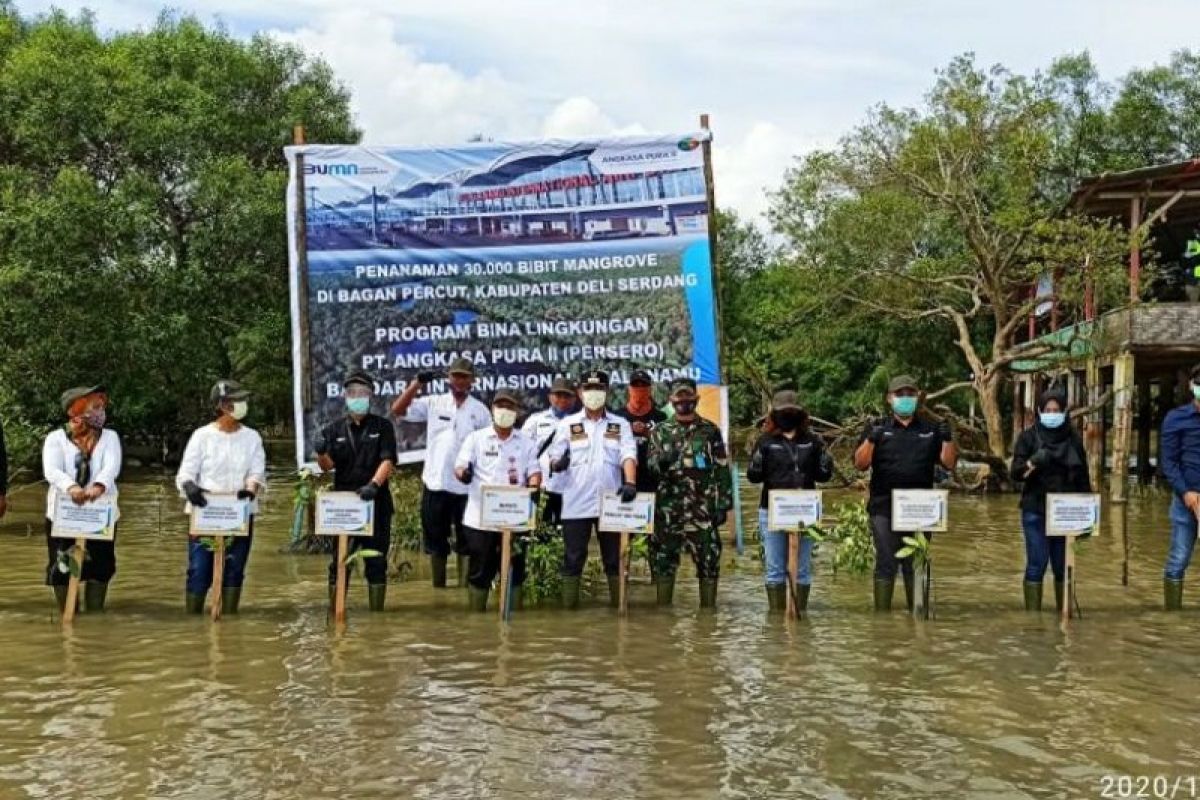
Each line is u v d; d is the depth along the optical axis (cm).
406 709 673
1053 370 2673
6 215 2295
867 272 2719
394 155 1272
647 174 1266
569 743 611
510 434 979
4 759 586
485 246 1269
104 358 2444
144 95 2697
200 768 572
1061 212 2633
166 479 2570
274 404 3662
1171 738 625
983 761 586
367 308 1266
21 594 1053
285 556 1304
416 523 1249
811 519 933
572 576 982
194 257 2669
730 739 619
